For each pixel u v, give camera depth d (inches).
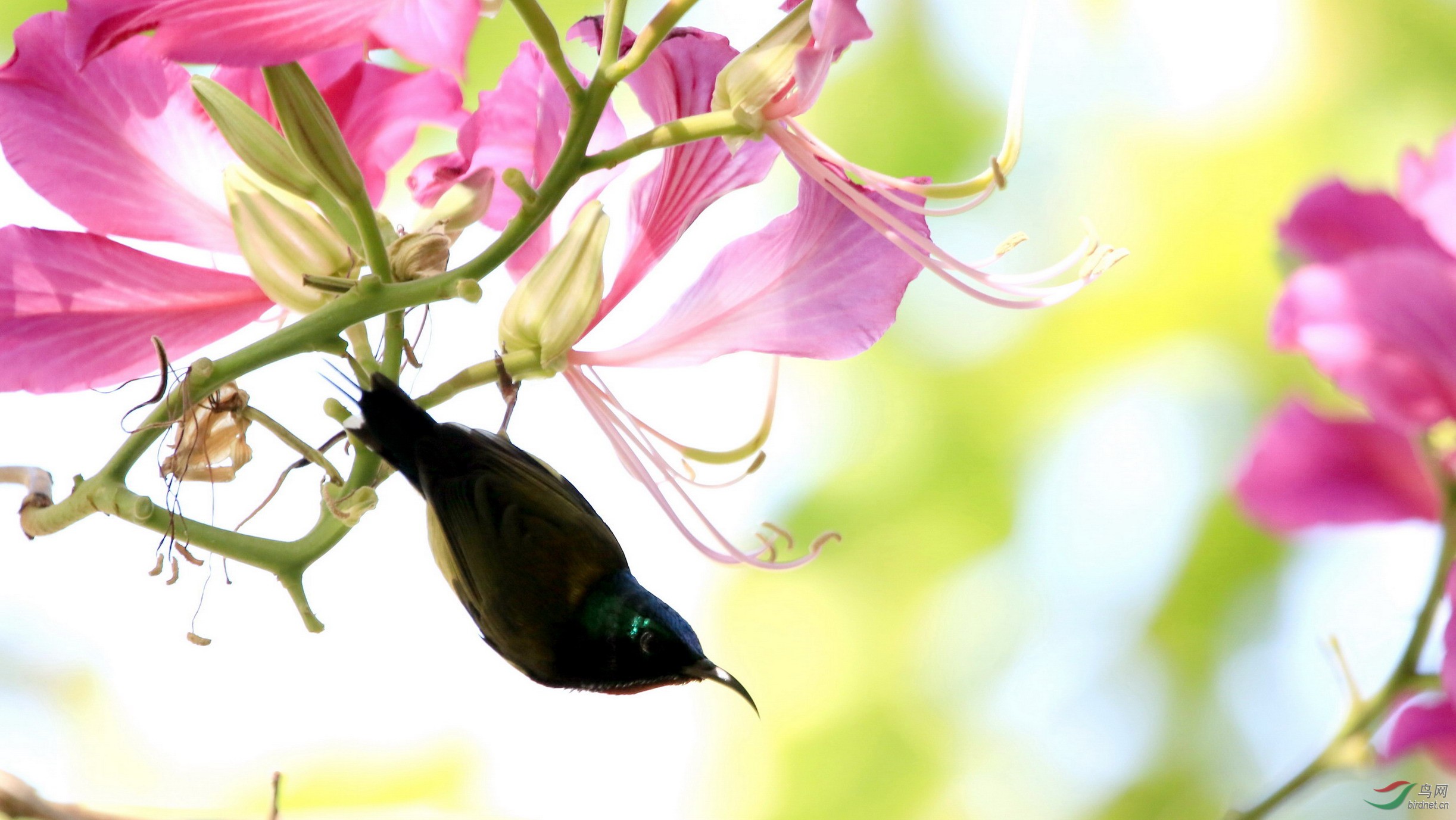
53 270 54.1
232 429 53.7
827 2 53.2
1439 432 54.0
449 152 56.1
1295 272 54.1
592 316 54.3
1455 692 52.7
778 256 55.0
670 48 54.6
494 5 53.9
